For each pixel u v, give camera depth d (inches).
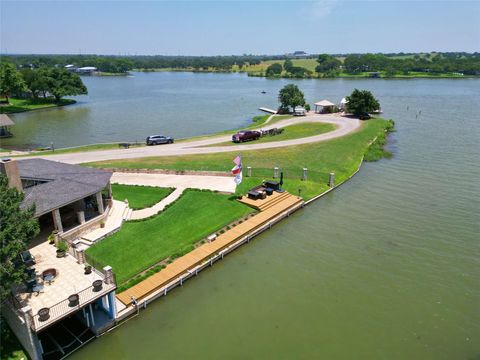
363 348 796.6
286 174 1726.1
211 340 820.0
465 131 2768.2
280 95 3528.5
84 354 788.0
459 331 844.6
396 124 3043.8
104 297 851.4
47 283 842.8
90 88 6904.5
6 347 764.0
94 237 1130.0
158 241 1147.3
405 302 936.9
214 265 1091.3
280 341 815.7
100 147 2295.8
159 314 895.1
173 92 6058.1
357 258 1123.9
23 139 2758.4
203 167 1790.1
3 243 733.9
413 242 1208.8
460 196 1565.0
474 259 1114.1
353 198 1560.0
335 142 2303.2
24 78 4638.3
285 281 1020.5
